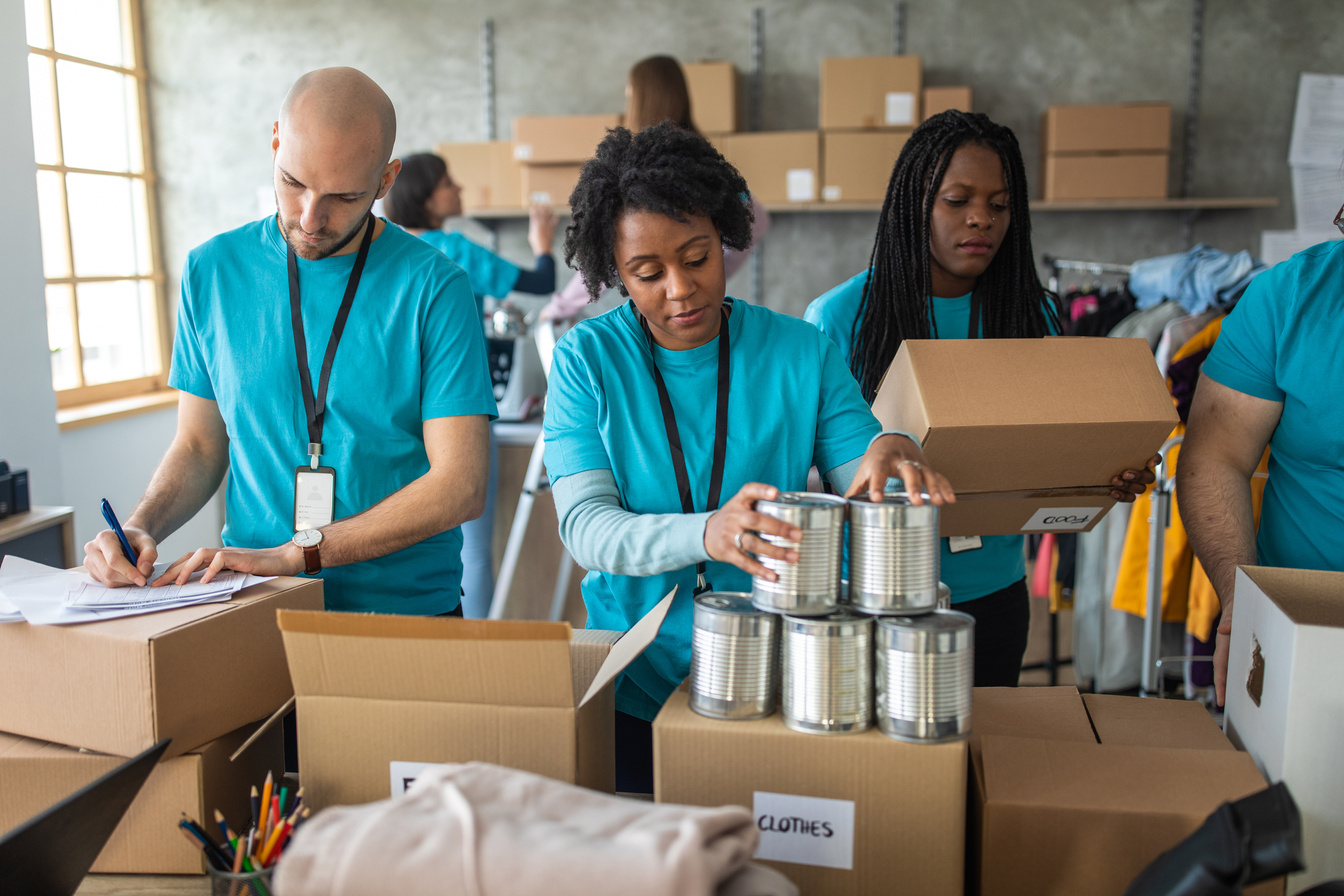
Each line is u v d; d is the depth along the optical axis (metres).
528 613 3.38
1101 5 4.45
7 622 0.99
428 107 4.79
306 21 4.76
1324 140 4.41
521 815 0.70
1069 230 4.57
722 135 4.29
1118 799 0.84
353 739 0.90
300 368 1.37
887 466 1.04
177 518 1.40
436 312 1.38
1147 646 2.78
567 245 1.18
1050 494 1.29
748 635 0.85
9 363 2.90
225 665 1.01
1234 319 1.38
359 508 1.38
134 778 0.84
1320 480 1.33
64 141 4.05
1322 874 0.86
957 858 0.82
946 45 4.51
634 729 1.26
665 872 0.63
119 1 4.59
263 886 0.81
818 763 0.83
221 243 1.42
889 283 1.58
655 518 1.02
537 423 3.39
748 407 1.18
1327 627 0.85
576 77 4.70
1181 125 4.47
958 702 0.82
